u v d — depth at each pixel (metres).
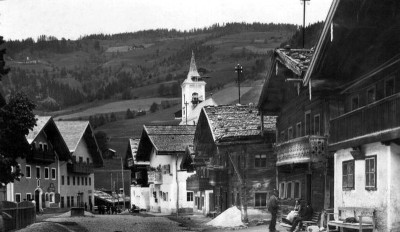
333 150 31.47
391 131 23.75
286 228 36.69
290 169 41.56
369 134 26.20
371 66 30.02
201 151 63.06
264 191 49.06
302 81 34.03
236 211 46.41
